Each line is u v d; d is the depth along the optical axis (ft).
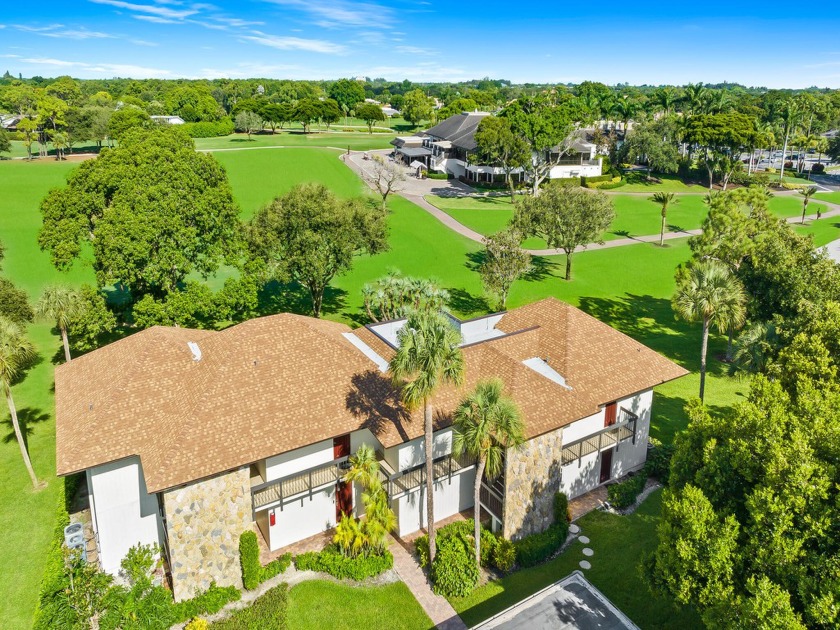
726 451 72.02
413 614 82.79
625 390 107.04
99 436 86.33
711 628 61.36
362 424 92.38
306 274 164.35
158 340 100.78
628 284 231.91
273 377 94.02
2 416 131.34
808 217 340.59
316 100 627.87
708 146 402.31
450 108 627.46
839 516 59.62
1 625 80.12
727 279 120.98
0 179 331.57
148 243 139.64
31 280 208.23
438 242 270.26
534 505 95.86
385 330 120.88
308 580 88.53
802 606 59.16
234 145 507.30
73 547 82.99
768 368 94.02
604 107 479.00
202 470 80.48
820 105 536.01
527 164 328.70
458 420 81.25
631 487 107.55
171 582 87.35
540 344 114.11
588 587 80.12
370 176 394.93
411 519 98.63
